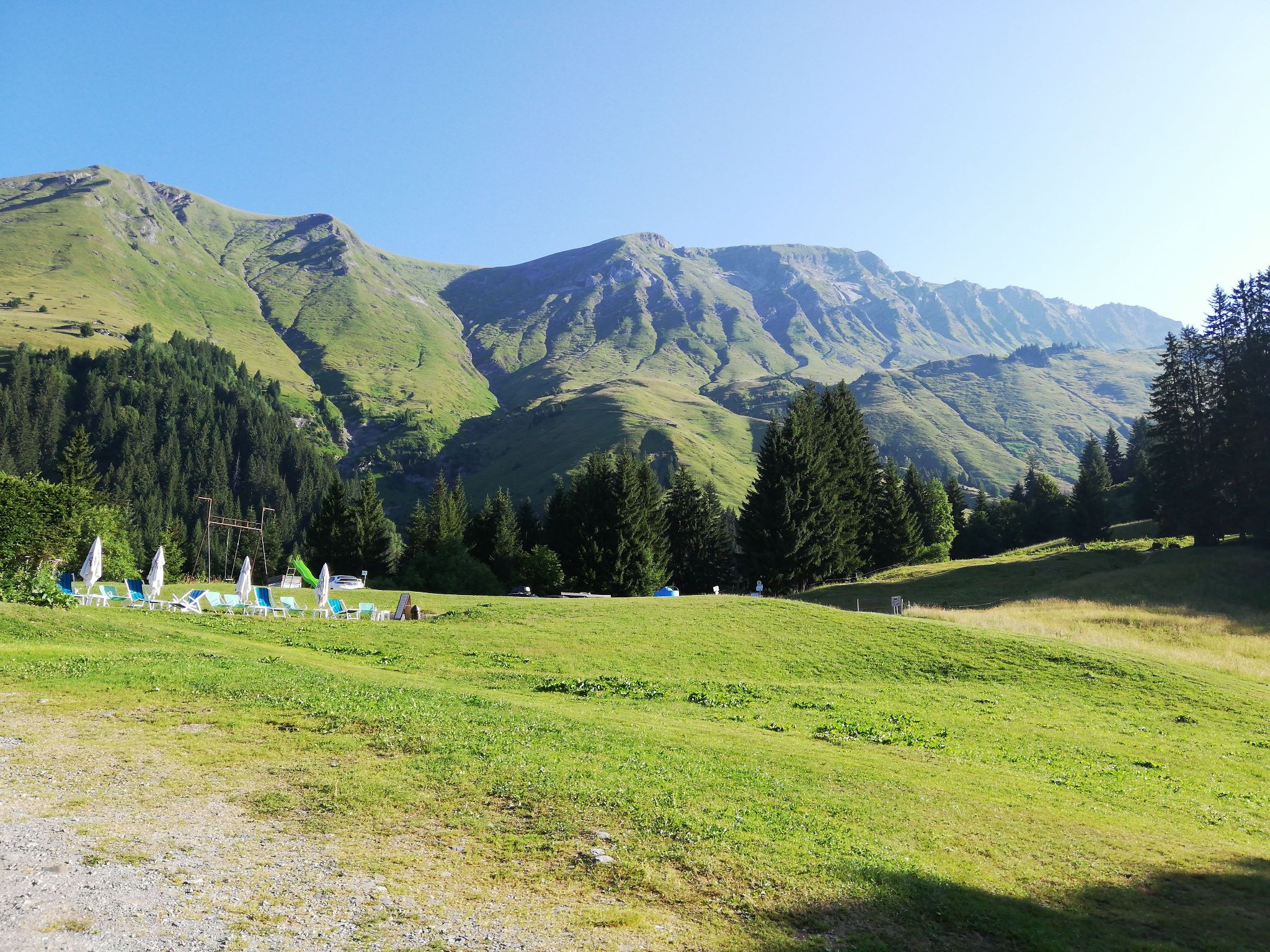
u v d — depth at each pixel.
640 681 27.22
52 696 15.64
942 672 32.03
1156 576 58.31
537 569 84.38
